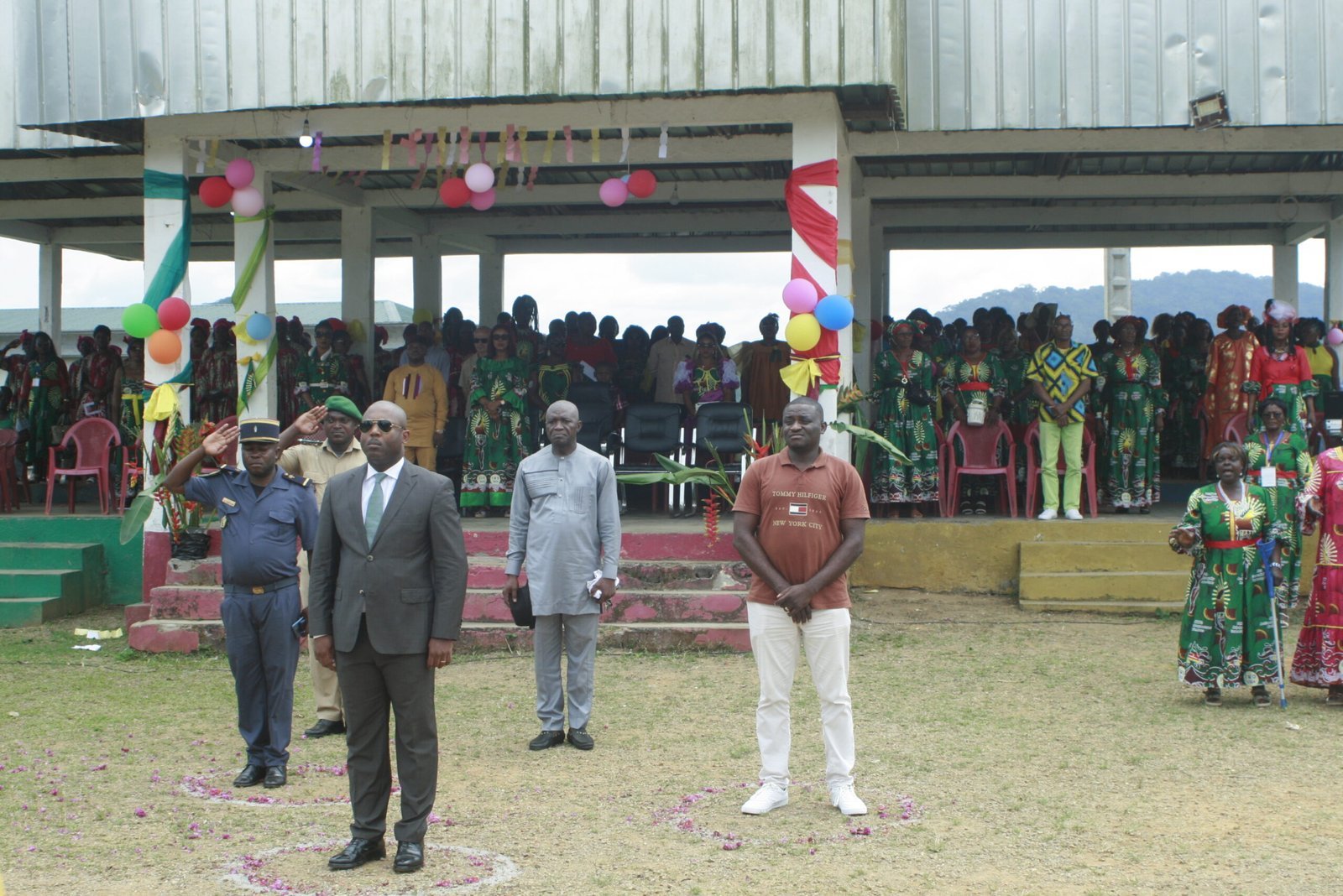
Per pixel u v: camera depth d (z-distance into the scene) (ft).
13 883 16.97
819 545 19.26
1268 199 50.85
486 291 60.13
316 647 17.90
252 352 38.17
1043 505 41.78
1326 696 27.32
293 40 33.17
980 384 39.70
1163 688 27.86
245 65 33.40
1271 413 33.37
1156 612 35.65
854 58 30.94
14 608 36.42
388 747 17.83
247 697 21.45
